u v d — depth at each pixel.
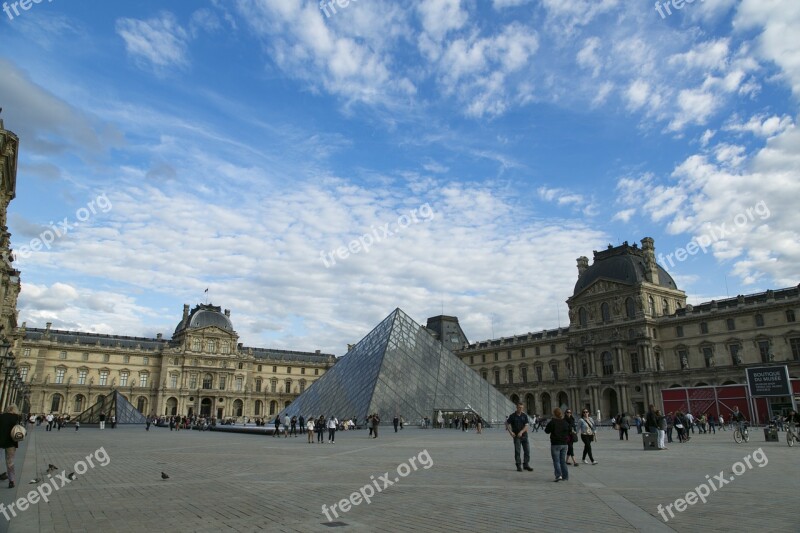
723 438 51.34
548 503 15.72
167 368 182.25
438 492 18.00
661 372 118.44
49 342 170.50
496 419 81.19
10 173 56.00
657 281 130.88
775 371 60.69
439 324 190.38
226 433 74.44
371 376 76.00
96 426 102.12
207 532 12.31
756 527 12.26
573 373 135.00
